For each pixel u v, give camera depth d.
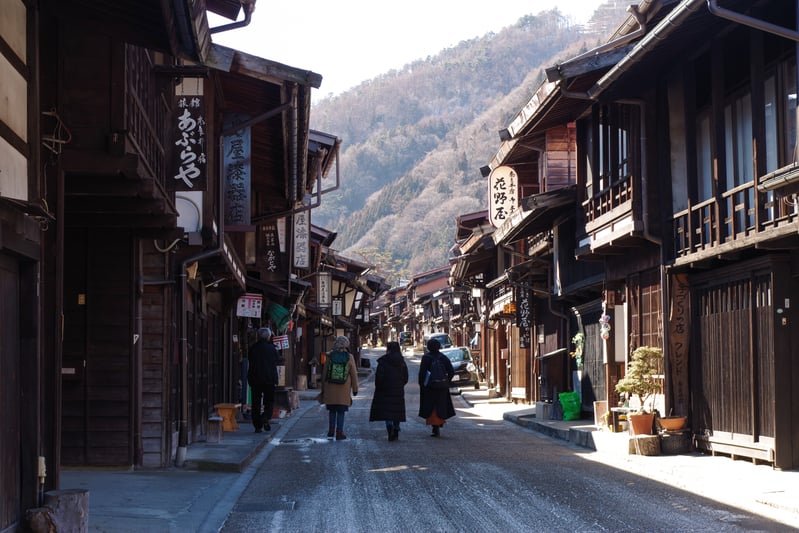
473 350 53.28
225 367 23.12
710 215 14.15
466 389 47.41
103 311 12.60
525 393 33.03
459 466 13.52
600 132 19.39
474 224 41.41
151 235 12.63
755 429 12.93
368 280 68.00
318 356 54.84
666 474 12.40
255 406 19.16
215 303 20.67
